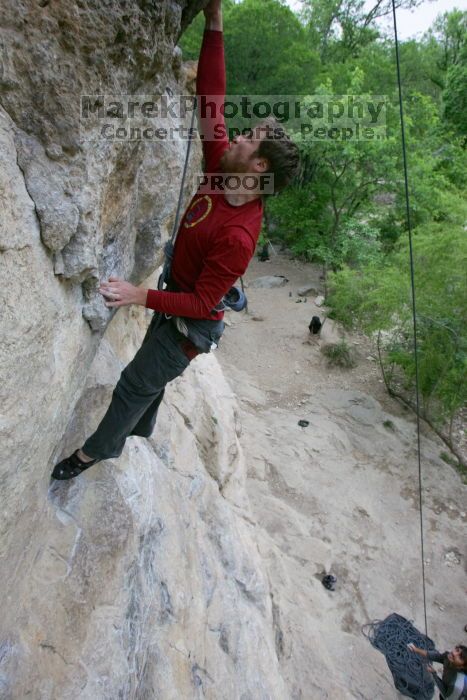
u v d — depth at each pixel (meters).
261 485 8.19
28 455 1.68
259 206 1.72
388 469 9.15
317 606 6.25
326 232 15.16
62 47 1.36
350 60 17.59
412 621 6.66
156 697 2.64
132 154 1.95
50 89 1.36
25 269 1.40
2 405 1.42
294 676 4.64
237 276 1.67
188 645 3.12
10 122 1.33
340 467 8.97
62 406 1.92
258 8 13.09
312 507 8.09
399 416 10.56
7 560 1.86
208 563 3.82
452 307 9.43
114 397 2.12
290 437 9.44
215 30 1.95
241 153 1.65
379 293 10.10
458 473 9.36
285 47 13.73
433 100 23.88
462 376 9.23
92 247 1.73
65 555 2.39
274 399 10.69
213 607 3.61
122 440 2.32
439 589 7.18
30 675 2.01
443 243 9.34
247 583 4.29
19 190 1.34
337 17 22.31
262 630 4.04
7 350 1.37
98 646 2.33
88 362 2.29
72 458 2.46
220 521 4.50
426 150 14.31
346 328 12.20
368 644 6.10
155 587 2.98
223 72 1.96
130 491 3.04
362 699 5.36
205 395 5.95
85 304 1.89
